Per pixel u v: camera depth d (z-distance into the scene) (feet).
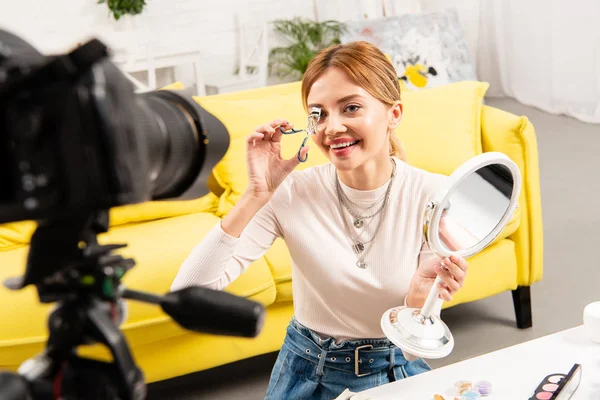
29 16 14.60
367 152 4.18
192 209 8.06
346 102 4.10
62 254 1.96
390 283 4.45
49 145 1.64
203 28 16.37
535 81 17.99
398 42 14.88
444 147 8.45
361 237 4.50
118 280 2.12
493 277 8.02
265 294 7.00
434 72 14.97
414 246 4.49
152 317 6.52
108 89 1.67
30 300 6.21
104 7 15.24
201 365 7.03
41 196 1.66
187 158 2.19
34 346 6.20
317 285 4.56
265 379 7.66
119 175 1.67
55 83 1.61
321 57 4.23
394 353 4.61
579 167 13.48
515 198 3.80
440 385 4.29
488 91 19.27
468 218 3.72
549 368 4.44
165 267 6.70
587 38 16.31
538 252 8.19
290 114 8.38
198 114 2.23
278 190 4.58
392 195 4.49
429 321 4.05
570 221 11.13
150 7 15.62
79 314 2.03
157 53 14.64
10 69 1.61
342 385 4.59
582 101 16.78
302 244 4.52
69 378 2.02
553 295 9.04
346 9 17.08
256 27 16.92
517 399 4.14
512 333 8.30
